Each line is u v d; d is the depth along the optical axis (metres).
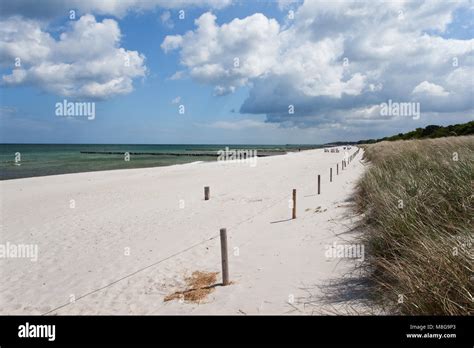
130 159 55.28
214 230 9.23
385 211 5.94
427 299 3.21
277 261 6.14
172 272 6.25
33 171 32.00
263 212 11.29
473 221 4.46
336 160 41.16
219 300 4.80
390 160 12.25
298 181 19.70
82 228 10.05
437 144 11.88
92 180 21.98
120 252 7.71
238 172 27.11
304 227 8.41
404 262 3.99
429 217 4.89
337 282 4.70
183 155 70.19
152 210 12.44
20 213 12.38
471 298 2.94
